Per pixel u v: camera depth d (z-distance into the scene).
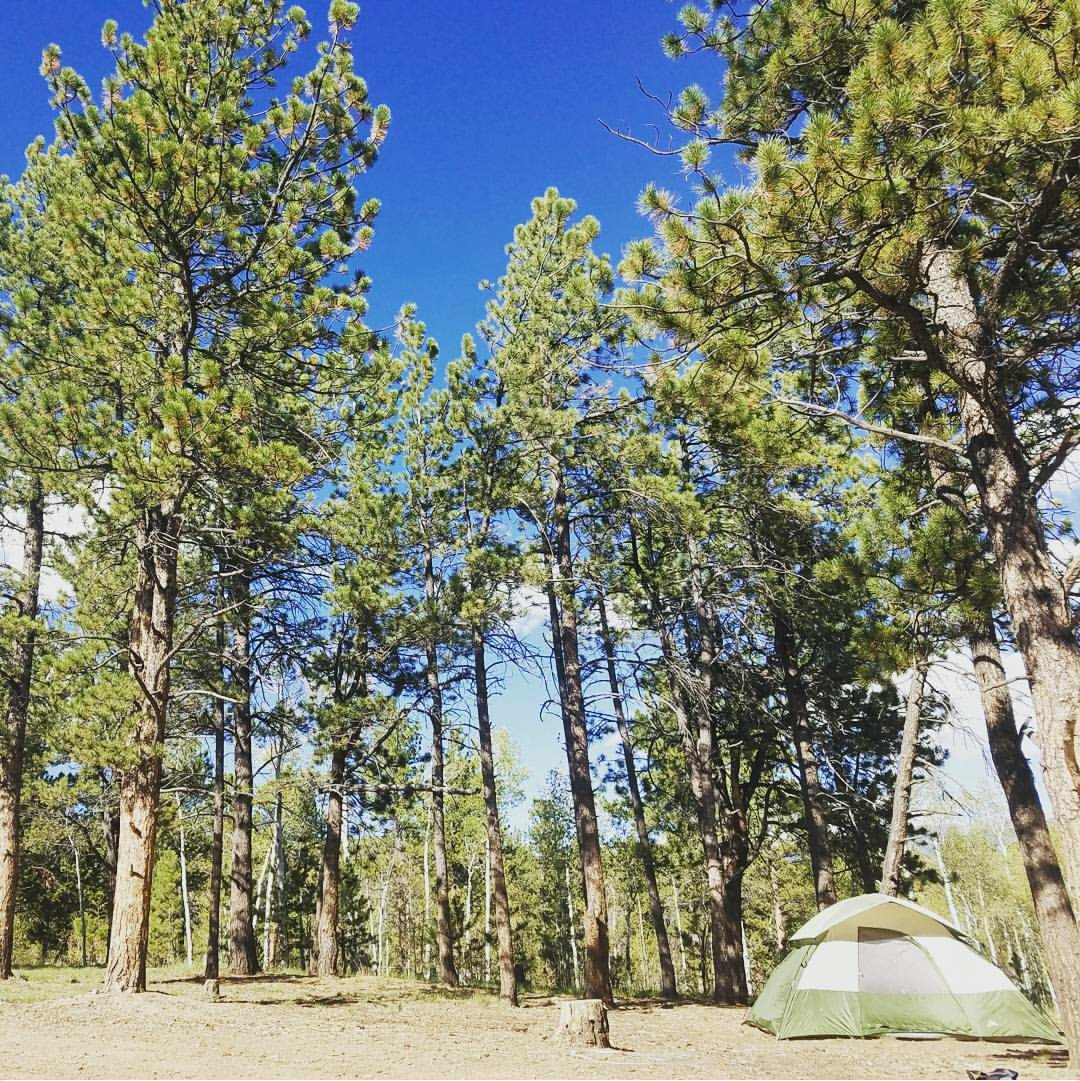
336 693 19.11
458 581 16.59
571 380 15.53
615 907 45.44
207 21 11.75
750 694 18.41
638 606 18.25
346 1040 9.09
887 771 20.11
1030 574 6.32
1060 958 6.99
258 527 11.02
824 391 8.67
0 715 14.70
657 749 23.27
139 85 11.16
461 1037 9.84
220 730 18.86
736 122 6.88
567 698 15.22
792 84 6.88
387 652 17.81
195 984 15.57
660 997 18.09
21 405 10.71
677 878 32.84
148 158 10.38
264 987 15.63
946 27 5.11
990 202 5.64
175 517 11.98
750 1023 12.34
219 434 9.72
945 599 7.59
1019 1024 10.46
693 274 6.16
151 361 10.71
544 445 15.40
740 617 16.89
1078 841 5.75
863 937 11.55
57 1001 10.09
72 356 10.89
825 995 11.11
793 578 15.47
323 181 12.02
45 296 13.86
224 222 11.16
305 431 12.16
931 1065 8.48
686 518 14.33
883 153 5.27
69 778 20.42
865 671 7.96
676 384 7.77
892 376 8.30
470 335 17.36
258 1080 6.54
